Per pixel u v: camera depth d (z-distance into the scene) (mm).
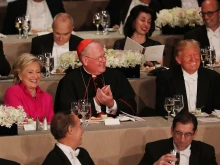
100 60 23547
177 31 32375
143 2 35250
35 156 19969
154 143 19656
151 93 25844
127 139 20688
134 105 23844
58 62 26625
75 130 18078
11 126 19906
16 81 22750
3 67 27672
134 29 29797
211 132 21234
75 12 36812
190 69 23844
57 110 24078
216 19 30250
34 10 34500
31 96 22562
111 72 24234
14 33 34250
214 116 22688
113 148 20609
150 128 20812
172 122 20906
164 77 24141
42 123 21703
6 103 22500
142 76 26281
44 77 25984
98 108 23031
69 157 18078
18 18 31484
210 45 30375
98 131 20438
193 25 32188
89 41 23703
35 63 22562
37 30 33094
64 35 28438
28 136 19859
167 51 31906
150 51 28016
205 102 24016
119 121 21703
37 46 28766
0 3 36250
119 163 20734
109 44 31172
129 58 25609
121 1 36312
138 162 20844
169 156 18234
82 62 23766
